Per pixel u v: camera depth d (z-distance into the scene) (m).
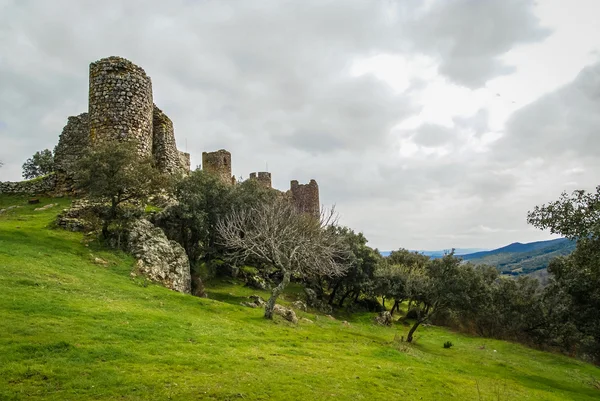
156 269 26.25
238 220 33.19
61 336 12.30
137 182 28.98
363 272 49.19
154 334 14.66
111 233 28.67
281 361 14.32
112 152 28.72
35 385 9.23
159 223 33.00
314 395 11.10
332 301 50.66
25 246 23.08
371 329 36.03
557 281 37.62
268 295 38.19
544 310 44.56
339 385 12.53
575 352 44.16
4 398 8.42
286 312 25.91
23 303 14.59
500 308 47.34
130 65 37.59
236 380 11.34
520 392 17.98
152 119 40.34
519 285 49.62
